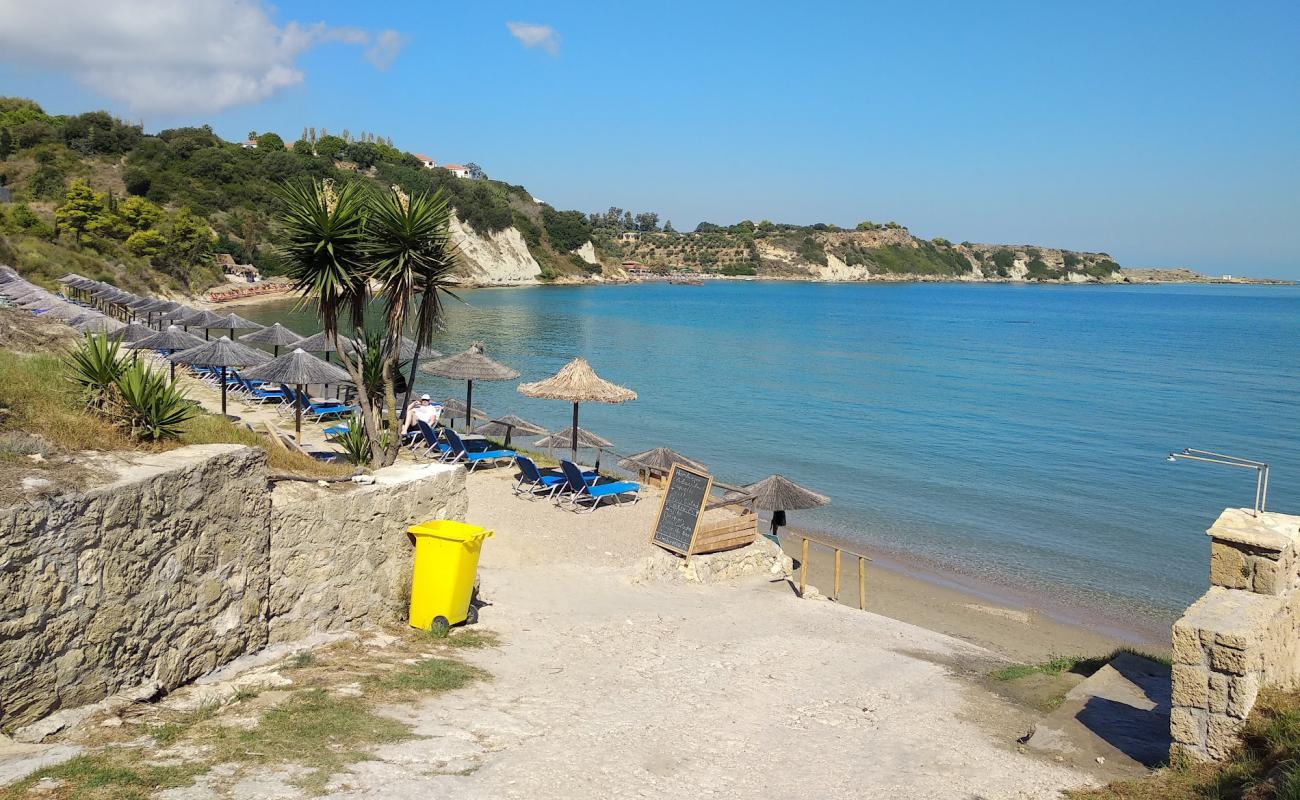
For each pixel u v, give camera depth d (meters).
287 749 5.70
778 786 6.54
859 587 18.17
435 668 8.09
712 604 13.47
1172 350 76.50
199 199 90.06
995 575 19.67
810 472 29.17
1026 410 42.84
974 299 175.00
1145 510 25.20
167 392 7.85
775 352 67.75
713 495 18.91
